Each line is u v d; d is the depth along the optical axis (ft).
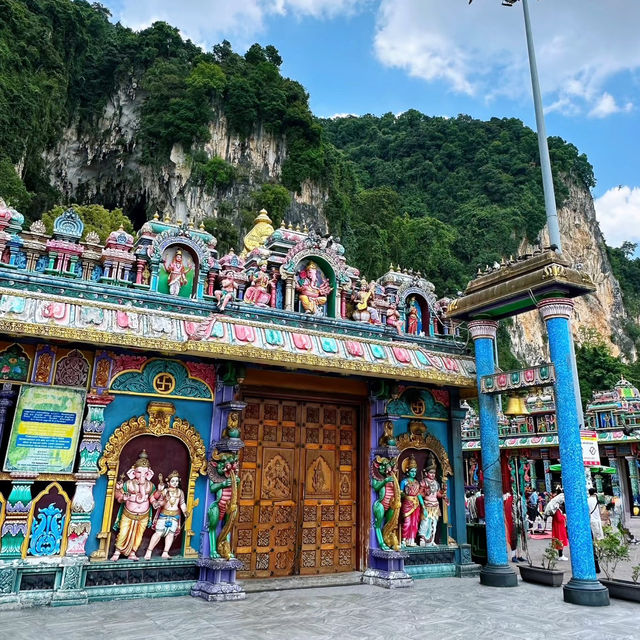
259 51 237.86
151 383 28.32
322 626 22.12
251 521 31.37
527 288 31.01
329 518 33.96
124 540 26.09
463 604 26.94
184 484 28.50
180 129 197.06
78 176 204.03
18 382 25.14
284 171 204.64
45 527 24.75
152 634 20.16
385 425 33.91
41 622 21.34
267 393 32.91
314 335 30.40
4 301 23.77
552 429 88.33
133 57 217.56
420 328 39.11
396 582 30.66
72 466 25.54
